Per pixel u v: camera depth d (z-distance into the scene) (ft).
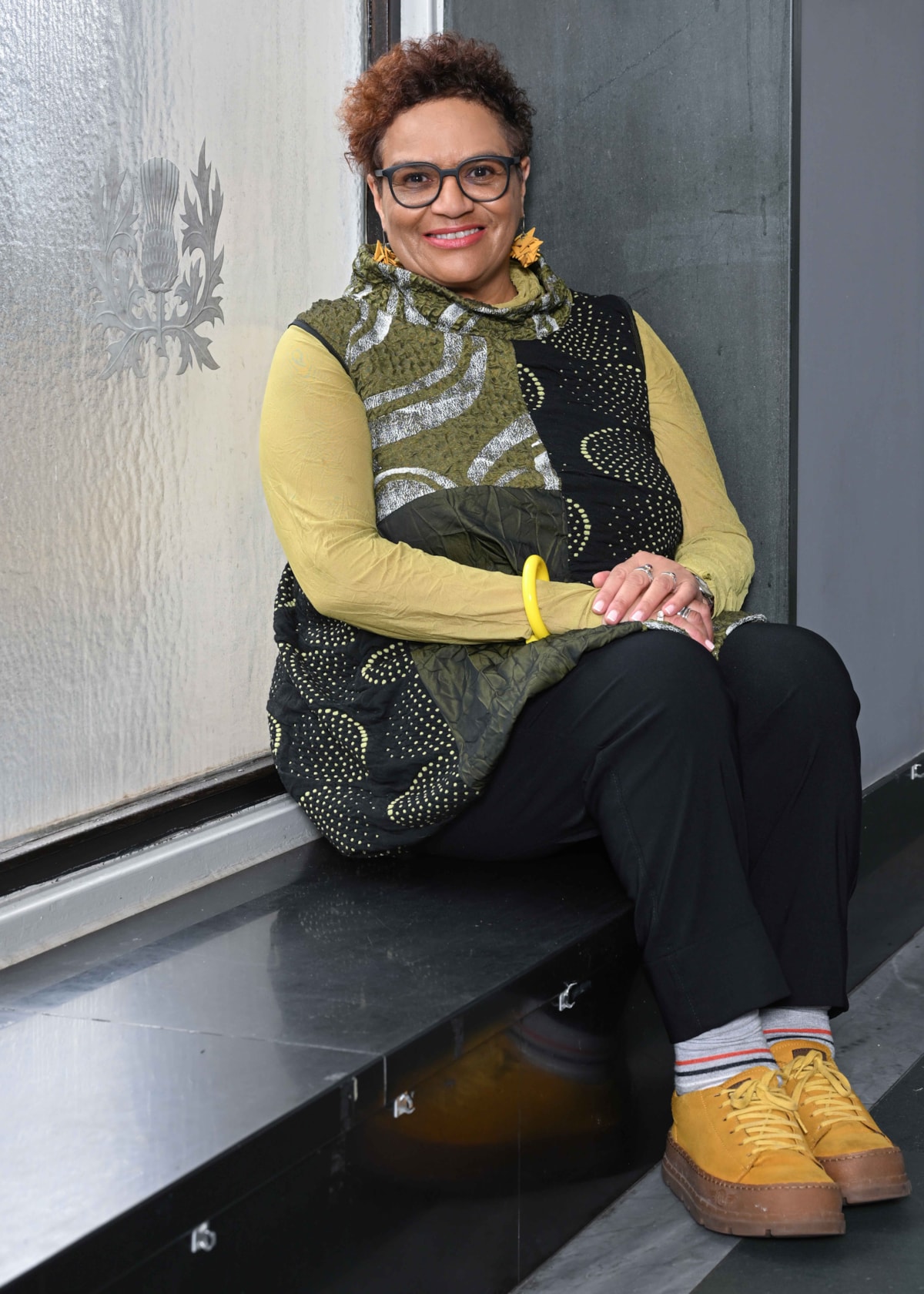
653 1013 5.04
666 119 6.51
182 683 5.67
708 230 6.45
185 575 5.66
